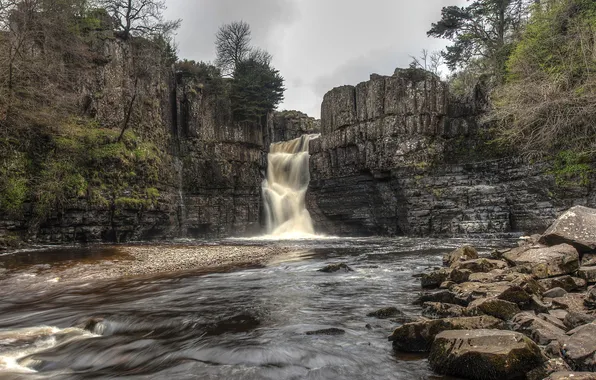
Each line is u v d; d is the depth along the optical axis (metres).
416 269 14.86
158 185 34.25
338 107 41.03
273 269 15.73
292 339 6.84
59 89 29.11
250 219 45.62
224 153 43.75
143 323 8.27
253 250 23.47
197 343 6.84
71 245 26.02
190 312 9.08
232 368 5.68
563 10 27.64
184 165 40.00
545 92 24.97
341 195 41.09
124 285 13.08
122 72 33.75
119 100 33.09
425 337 6.16
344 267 14.69
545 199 27.70
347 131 39.97
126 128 33.19
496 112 28.95
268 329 7.53
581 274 9.20
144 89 35.91
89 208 27.83
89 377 5.60
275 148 51.03
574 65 25.03
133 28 36.62
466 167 33.53
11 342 7.32
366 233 39.94
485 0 42.44
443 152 36.12
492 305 6.99
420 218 34.50
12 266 16.34
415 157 35.47
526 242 14.04
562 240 11.05
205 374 5.50
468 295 8.26
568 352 4.90
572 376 4.25
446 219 33.38
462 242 27.00
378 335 6.98
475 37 44.41
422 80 36.47
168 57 42.25
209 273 15.11
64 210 26.64
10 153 24.42
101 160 29.25
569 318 6.16
